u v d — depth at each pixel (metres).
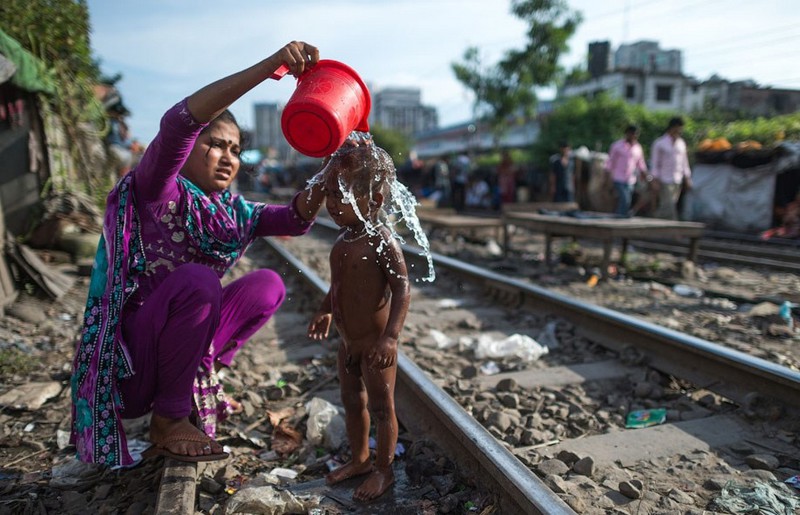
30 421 3.28
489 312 5.66
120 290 2.40
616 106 21.69
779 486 2.51
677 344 3.87
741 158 14.02
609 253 7.04
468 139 42.59
